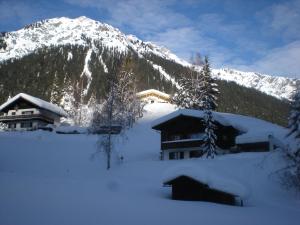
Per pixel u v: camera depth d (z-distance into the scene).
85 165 46.25
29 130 75.50
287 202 30.64
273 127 57.59
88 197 21.72
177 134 55.47
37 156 48.97
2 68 163.12
